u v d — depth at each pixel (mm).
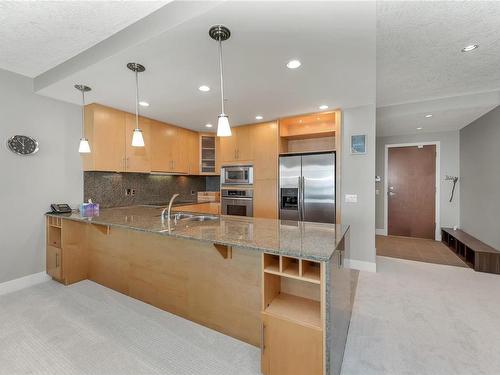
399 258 3820
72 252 2816
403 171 5230
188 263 2096
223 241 1532
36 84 2734
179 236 1703
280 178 3891
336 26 1604
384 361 1626
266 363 1438
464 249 3801
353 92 2791
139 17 1767
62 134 3031
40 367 1560
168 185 4602
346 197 3438
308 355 1302
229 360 1632
